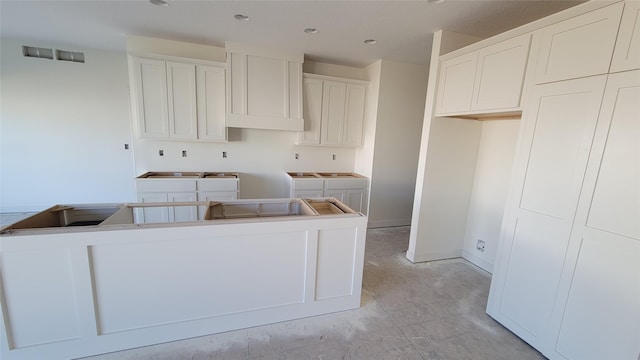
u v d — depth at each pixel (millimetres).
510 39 2045
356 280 2217
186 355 1717
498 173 2885
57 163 4023
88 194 4215
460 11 2332
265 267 1933
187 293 1790
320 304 2145
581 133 1575
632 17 1353
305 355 1761
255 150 4152
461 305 2369
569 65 1641
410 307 2318
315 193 4039
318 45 3371
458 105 2590
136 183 3275
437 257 3248
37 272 1501
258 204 2385
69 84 3887
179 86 3393
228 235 1792
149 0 2299
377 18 2535
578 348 1619
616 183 1434
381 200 4316
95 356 1679
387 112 4070
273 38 3193
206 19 2684
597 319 1528
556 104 1713
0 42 3539
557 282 1719
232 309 1914
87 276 1573
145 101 3307
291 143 4320
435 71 2824
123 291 1664
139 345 1758
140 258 1654
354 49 3465
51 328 1579
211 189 3535
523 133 1928
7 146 3797
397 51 3480
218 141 3670
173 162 3783
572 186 1625
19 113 3770
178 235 1686
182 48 3428
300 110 3793
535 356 1823
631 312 1395
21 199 3959
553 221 1730
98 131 4105
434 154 2980
